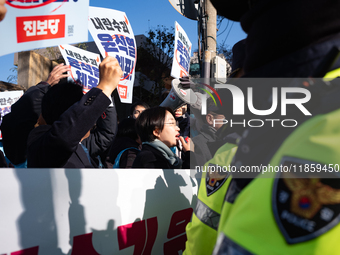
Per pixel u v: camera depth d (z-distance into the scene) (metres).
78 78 3.07
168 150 1.81
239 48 0.91
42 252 0.95
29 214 0.93
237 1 0.60
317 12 0.40
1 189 0.88
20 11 1.19
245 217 0.35
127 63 3.22
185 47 4.22
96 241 1.14
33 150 1.22
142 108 3.23
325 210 0.30
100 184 1.19
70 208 1.06
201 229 0.74
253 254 0.32
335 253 0.29
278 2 0.43
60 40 1.27
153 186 1.50
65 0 1.29
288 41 0.42
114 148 2.22
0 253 0.85
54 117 1.40
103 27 3.08
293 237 0.31
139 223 1.37
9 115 1.92
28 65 6.24
